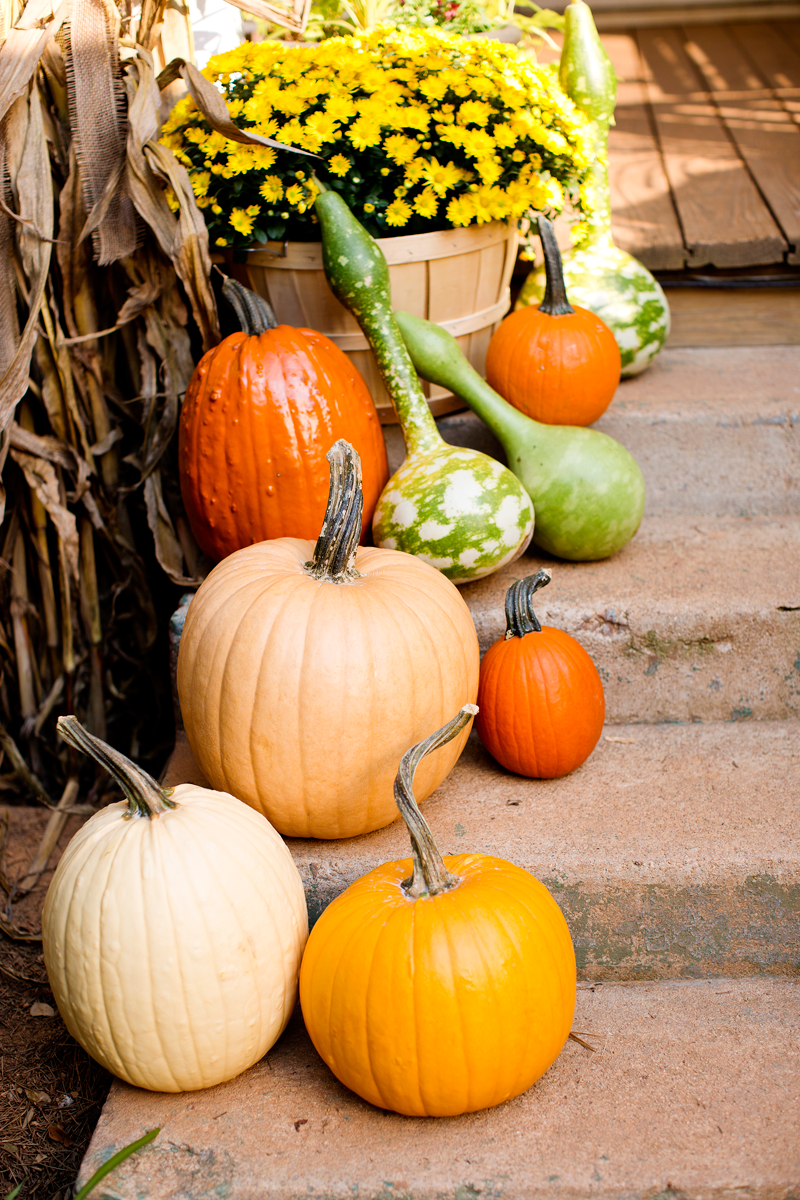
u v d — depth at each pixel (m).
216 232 1.96
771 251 2.42
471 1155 1.21
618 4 5.44
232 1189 1.18
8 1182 1.38
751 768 1.71
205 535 1.88
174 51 2.07
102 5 1.73
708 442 2.19
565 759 1.64
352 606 1.43
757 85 4.12
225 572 1.53
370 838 1.57
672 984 1.53
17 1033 1.64
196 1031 1.23
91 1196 1.19
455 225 1.98
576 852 1.50
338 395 1.78
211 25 2.29
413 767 1.23
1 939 1.84
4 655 2.12
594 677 1.66
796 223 2.52
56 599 2.12
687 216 2.65
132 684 2.28
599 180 2.29
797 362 2.44
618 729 1.88
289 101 1.84
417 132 1.94
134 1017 1.22
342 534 1.45
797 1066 1.33
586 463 1.88
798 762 1.72
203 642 1.47
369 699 1.40
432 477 1.77
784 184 2.89
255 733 1.42
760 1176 1.17
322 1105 1.30
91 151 1.77
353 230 1.82
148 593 2.16
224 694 1.43
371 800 1.48
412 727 1.45
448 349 1.93
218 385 1.75
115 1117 1.28
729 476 2.22
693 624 1.83
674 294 2.54
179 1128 1.26
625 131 3.59
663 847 1.51
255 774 1.45
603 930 1.52
